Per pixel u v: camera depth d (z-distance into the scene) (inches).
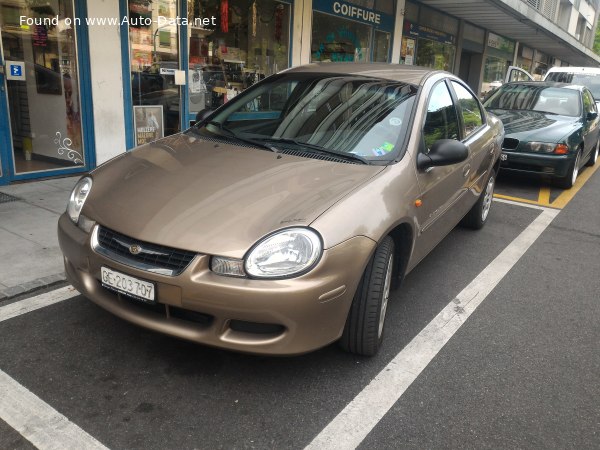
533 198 287.0
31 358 109.3
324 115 138.7
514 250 198.8
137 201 105.7
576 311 150.4
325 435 92.9
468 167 169.0
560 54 1096.2
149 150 132.6
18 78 225.6
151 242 95.7
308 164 118.7
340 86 147.4
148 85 276.4
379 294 108.3
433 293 155.8
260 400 100.8
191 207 101.7
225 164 118.7
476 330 135.0
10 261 151.9
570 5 1196.5
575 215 256.1
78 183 122.6
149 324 99.1
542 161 287.6
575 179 332.5
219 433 91.5
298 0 363.9
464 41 645.9
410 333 130.7
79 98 247.8
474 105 196.5
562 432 98.1
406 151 126.4
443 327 135.2
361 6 432.5
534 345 129.5
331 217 98.9
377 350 116.6
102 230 104.0
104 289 107.2
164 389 102.2
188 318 98.8
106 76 254.1
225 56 321.4
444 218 153.8
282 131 136.9
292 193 105.2
